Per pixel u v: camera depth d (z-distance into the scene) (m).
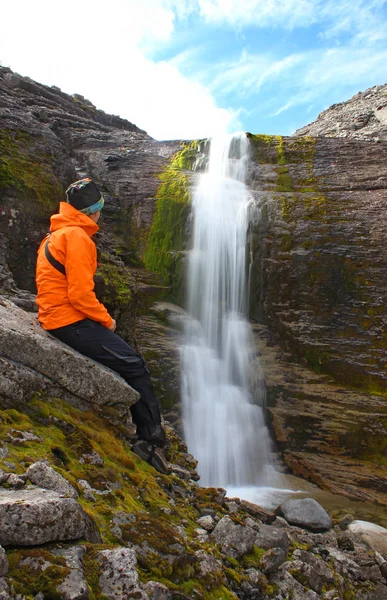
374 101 17.73
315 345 8.66
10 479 2.37
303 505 4.93
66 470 2.93
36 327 3.67
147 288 9.12
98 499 2.84
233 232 9.66
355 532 5.01
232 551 3.17
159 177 11.42
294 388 8.50
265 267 9.30
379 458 7.73
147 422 3.89
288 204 9.74
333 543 4.34
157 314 8.84
